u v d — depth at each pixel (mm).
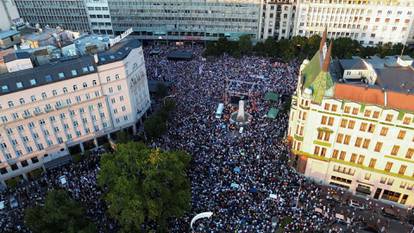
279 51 191000
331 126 100250
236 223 91250
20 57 110812
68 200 86750
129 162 93312
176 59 193750
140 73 134625
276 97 148500
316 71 103562
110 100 124000
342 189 110000
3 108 104062
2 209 101062
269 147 120125
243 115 135625
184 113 140500
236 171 108188
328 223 93750
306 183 109750
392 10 188000
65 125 118375
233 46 194750
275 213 94562
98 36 136000
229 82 163625
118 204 85250
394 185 101688
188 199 90375
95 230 84000
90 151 124625
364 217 98688
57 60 117312
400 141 93875
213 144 121125
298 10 196875
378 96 93250
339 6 191625
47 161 119438
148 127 122625
